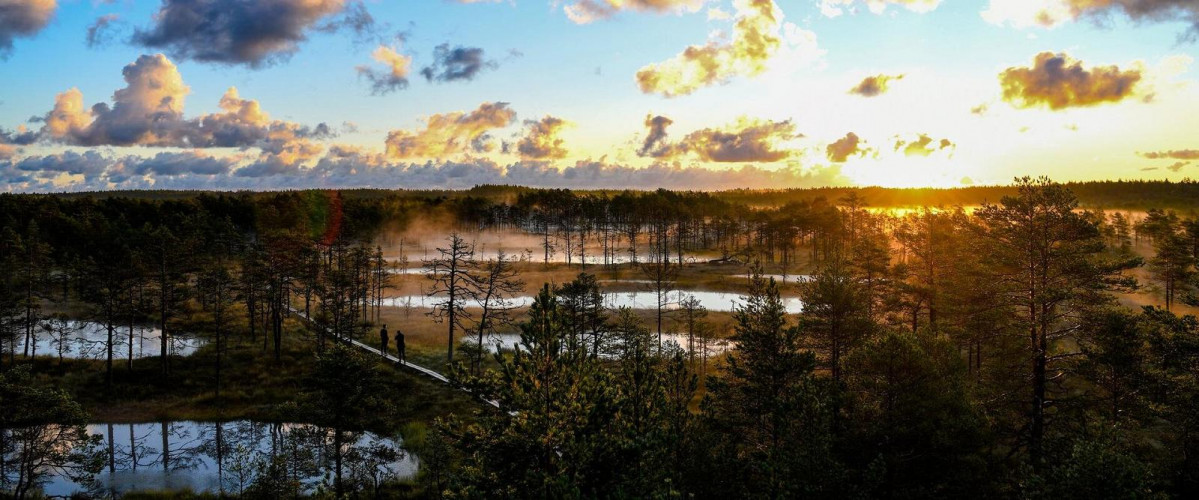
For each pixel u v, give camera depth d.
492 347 49.34
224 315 44.06
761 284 26.73
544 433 12.93
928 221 38.34
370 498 23.81
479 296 78.25
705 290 82.06
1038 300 20.16
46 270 50.00
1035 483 12.54
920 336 20.20
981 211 23.17
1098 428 16.59
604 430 14.02
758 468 15.12
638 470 13.02
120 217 97.62
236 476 26.30
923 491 14.80
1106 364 20.75
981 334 26.14
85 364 41.50
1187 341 20.03
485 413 14.01
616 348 34.75
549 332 13.70
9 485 22.72
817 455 13.91
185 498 24.02
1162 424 21.33
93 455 23.70
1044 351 21.11
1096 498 11.34
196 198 135.38
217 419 33.56
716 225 146.25
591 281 39.47
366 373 25.08
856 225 111.31
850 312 24.11
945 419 15.61
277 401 36.12
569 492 11.57
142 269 39.84
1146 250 111.19
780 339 19.91
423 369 40.12
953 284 29.58
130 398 36.41
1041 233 21.34
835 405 16.59
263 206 115.69
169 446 29.78
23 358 41.88
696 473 14.38
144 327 54.00
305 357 44.09
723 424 17.62
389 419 32.06
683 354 18.69
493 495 12.86
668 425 15.33
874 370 17.22
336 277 44.19
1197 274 24.11
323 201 115.25
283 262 45.69
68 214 102.69
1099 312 20.80
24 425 21.89
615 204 150.62
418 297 78.31
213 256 74.81
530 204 163.88
